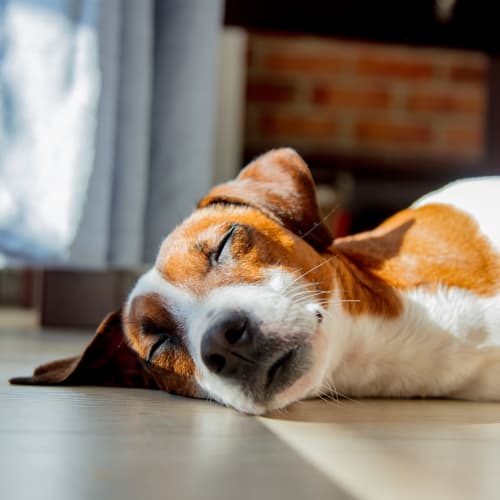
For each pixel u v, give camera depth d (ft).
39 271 8.60
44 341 7.49
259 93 10.78
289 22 8.11
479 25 8.12
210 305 3.96
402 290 4.55
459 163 10.80
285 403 3.78
